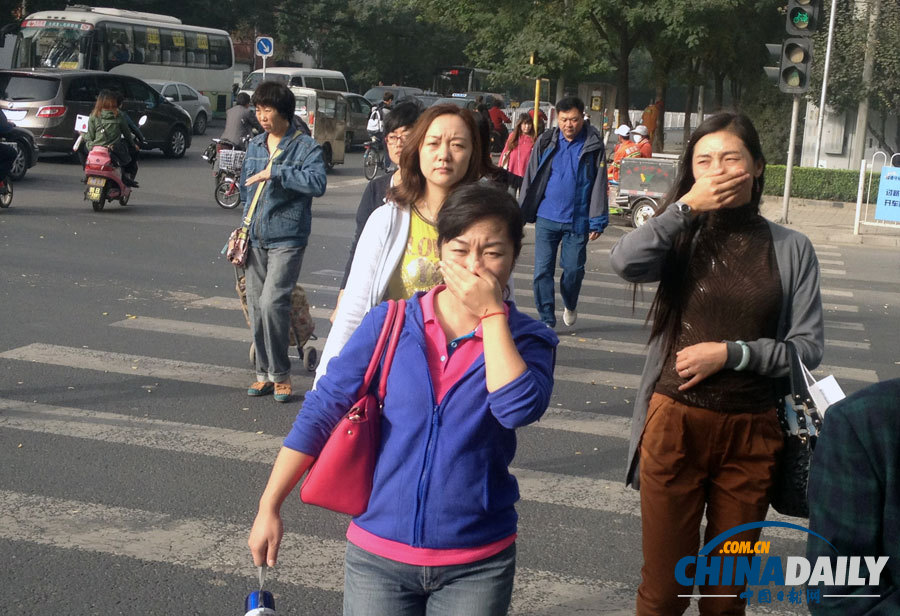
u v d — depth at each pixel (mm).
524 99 59031
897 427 1921
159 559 4523
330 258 13320
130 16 37125
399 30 62594
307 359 7879
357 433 2613
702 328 3340
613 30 32531
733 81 38781
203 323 9258
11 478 5406
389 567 2605
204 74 40938
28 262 11641
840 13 25953
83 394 6988
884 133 27656
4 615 3959
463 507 2580
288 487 2693
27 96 22859
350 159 31266
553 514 5281
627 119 31828
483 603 2602
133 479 5484
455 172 3799
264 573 2697
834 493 1961
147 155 27734
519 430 6703
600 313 10766
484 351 2559
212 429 6391
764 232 3371
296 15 59688
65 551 4559
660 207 3473
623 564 4707
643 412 3496
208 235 14492
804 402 3227
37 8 42281
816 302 3318
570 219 9102
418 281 3818
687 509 3396
